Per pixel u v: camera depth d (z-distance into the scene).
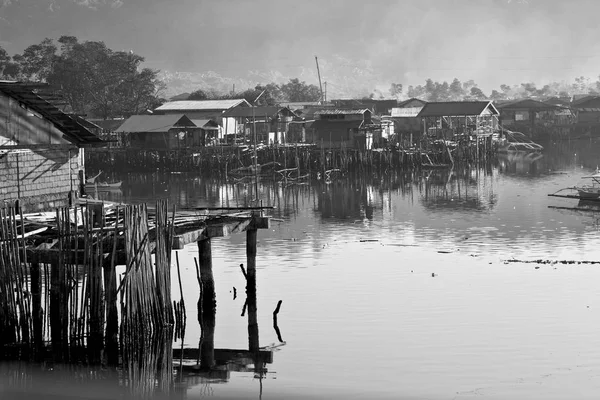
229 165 100.12
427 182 89.31
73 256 26.64
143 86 137.38
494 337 29.73
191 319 32.12
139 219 26.45
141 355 26.58
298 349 28.56
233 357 27.58
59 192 36.81
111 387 24.52
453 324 31.56
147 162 104.06
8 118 34.00
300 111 129.12
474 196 75.25
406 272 41.50
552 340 29.41
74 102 136.38
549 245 49.00
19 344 26.45
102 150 105.44
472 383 25.06
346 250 48.19
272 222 60.69
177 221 31.33
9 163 33.91
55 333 27.17
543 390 24.41
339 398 23.98
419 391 24.47
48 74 145.62
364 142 104.25
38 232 27.92
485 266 42.78
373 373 26.00
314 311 33.62
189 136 108.69
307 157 97.75
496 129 127.44
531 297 35.84
